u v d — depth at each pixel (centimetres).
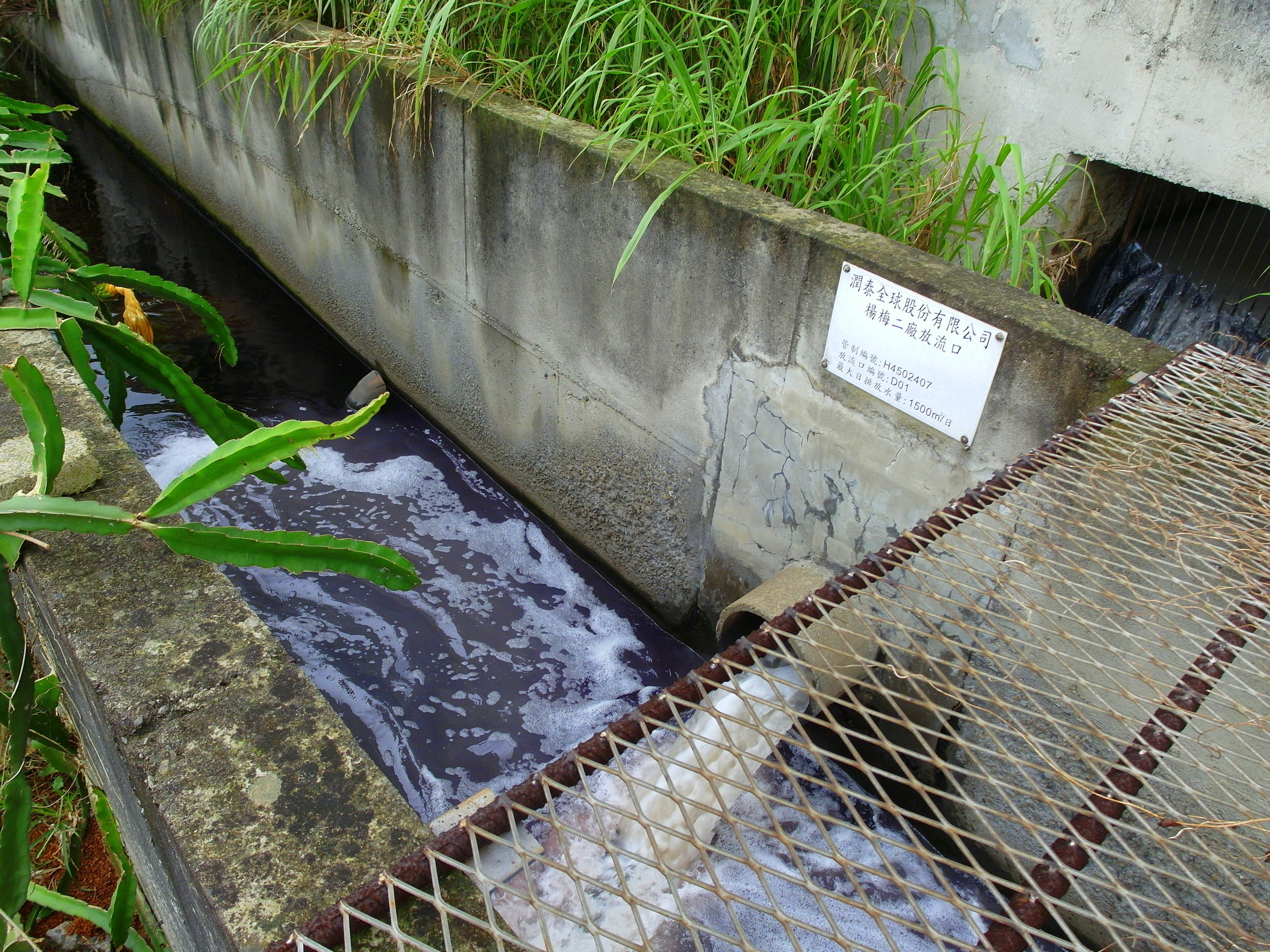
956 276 273
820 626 296
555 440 464
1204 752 227
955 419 276
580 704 398
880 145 380
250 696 190
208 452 535
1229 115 304
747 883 294
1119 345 239
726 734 125
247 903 150
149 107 830
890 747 125
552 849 249
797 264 303
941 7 365
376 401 218
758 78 381
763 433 344
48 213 823
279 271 712
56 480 243
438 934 132
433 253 493
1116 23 321
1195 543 175
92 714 210
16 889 218
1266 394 211
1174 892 247
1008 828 291
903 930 287
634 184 347
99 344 309
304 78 532
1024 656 147
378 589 452
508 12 389
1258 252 348
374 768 176
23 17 1011
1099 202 369
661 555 425
